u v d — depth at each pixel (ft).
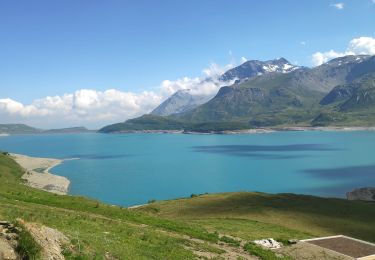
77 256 77.97
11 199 167.53
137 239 118.83
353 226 282.97
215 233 178.09
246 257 139.85
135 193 613.52
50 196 214.69
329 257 168.66
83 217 142.31
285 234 233.14
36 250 69.00
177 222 193.36
